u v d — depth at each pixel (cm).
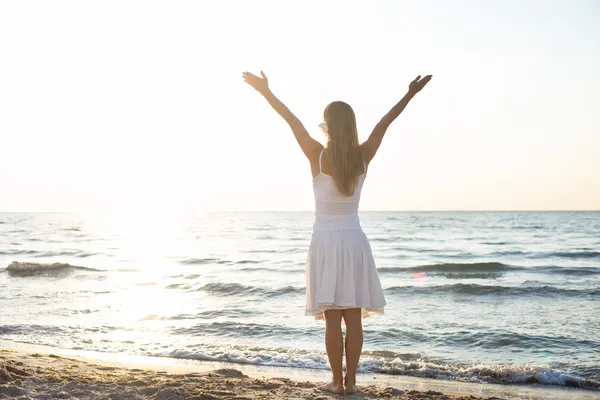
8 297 1344
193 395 362
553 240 4406
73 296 1379
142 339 829
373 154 330
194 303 1265
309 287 329
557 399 510
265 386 411
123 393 362
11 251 3350
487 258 2884
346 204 325
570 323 990
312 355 701
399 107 337
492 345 805
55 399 348
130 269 2272
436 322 991
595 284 1664
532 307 1214
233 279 1875
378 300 329
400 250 3450
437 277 2020
